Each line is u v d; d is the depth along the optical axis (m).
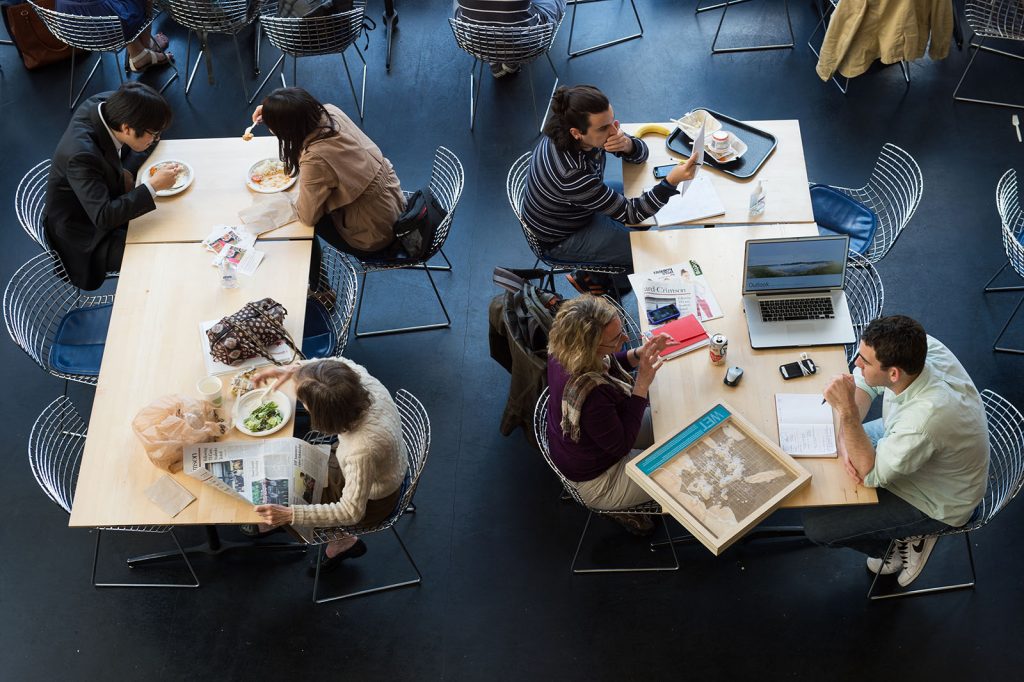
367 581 3.96
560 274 5.02
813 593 3.83
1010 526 3.97
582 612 3.84
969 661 3.65
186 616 3.90
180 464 3.34
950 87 5.69
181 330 3.73
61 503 3.36
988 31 5.27
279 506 3.17
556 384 3.26
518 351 3.60
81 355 4.06
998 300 4.73
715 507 3.08
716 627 3.77
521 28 5.03
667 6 6.28
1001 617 3.74
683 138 4.41
